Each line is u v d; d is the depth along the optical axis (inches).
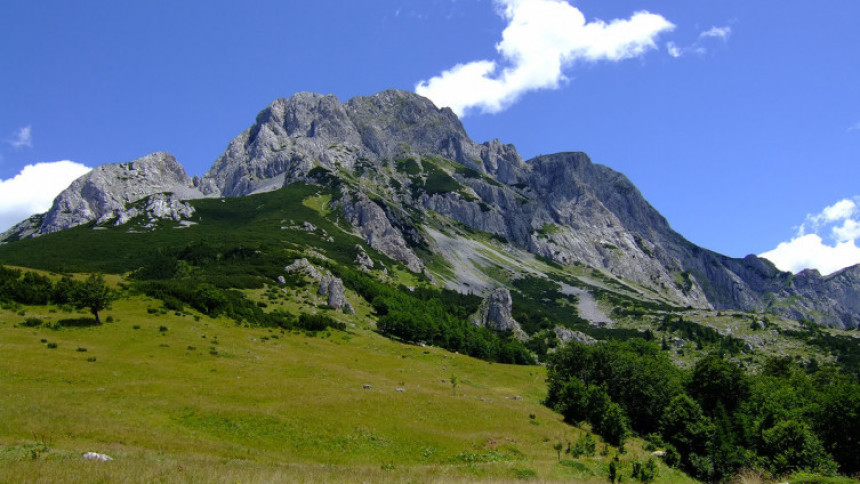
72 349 2512.3
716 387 3179.1
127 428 1551.4
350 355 3846.0
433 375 3737.7
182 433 1651.1
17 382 1883.6
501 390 3742.6
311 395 2346.2
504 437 2255.2
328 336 4414.4
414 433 2074.3
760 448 2364.7
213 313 4013.3
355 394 2479.1
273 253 7121.1
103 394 1915.6
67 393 1843.0
